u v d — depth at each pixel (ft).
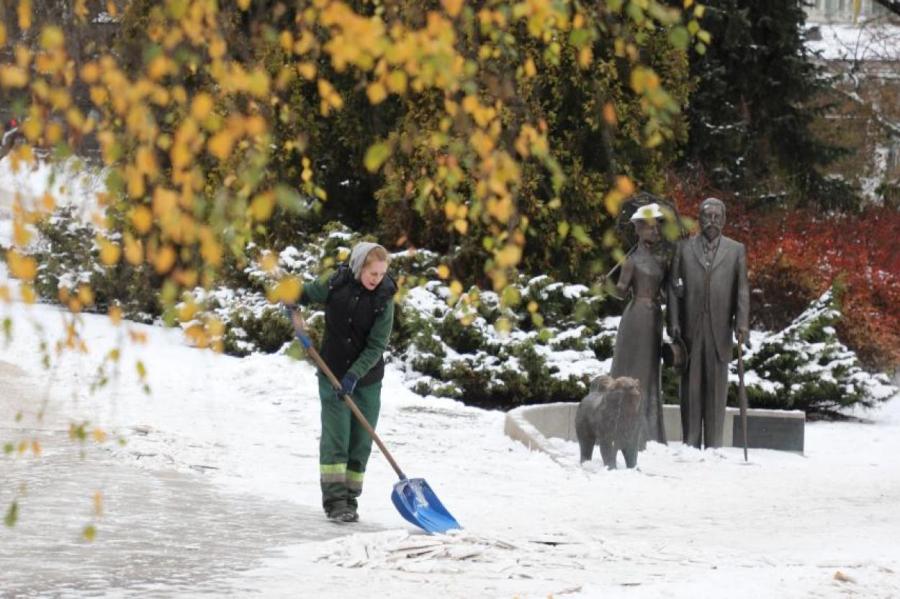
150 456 110.52
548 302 188.55
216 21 42.88
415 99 194.70
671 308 151.43
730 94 282.97
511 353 181.37
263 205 40.34
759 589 67.00
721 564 78.23
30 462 104.37
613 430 128.77
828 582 69.41
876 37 376.48
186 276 40.55
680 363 151.33
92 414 130.82
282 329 187.52
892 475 138.00
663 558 79.51
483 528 89.20
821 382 192.13
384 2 46.68
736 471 137.08
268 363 168.96
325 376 90.27
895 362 221.25
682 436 154.61
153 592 65.51
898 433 182.29
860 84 369.09
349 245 195.72
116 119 42.24
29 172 41.96
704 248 151.53
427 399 165.48
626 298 150.20
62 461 105.40
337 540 78.18
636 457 130.11
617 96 191.31
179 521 85.35
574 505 105.09
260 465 111.55
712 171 277.23
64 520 83.25
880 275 245.45
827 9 521.65
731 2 266.98
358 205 218.59
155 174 40.60
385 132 203.41
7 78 39.75
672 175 251.80
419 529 86.79
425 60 40.40
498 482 115.44
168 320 43.55
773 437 159.12
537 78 184.96
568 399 182.50
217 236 41.34
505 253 49.55
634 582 71.05
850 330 219.00
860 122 343.05
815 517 103.76
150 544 77.56
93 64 40.34
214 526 84.23
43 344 46.78
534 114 174.91
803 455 156.46
